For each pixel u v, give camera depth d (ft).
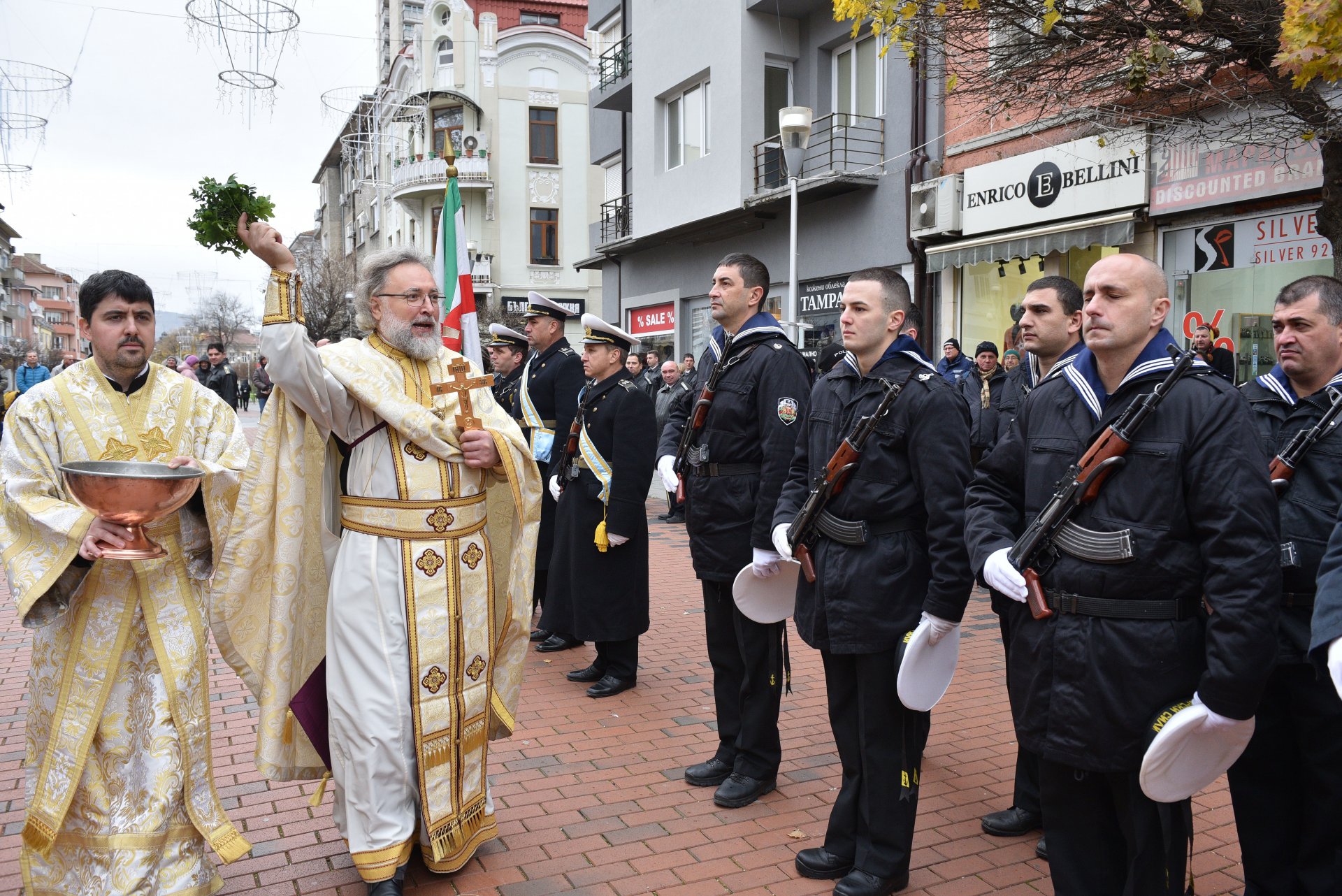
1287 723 9.66
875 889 10.34
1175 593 7.79
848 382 11.02
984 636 21.20
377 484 10.16
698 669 19.29
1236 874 11.00
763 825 12.31
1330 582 6.98
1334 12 12.61
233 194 9.71
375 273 10.42
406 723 10.06
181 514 9.93
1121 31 19.42
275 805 12.81
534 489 11.45
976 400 21.30
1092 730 7.88
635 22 58.18
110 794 9.43
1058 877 8.58
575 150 112.37
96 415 9.73
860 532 10.43
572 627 18.53
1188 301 31.63
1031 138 35.96
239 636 10.14
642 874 11.04
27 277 327.67
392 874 9.94
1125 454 7.89
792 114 37.76
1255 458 7.47
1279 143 25.75
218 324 245.24
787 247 50.16
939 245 40.55
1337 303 9.62
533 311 20.92
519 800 13.02
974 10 20.20
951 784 13.58
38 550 9.11
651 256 63.00
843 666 10.85
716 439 13.26
